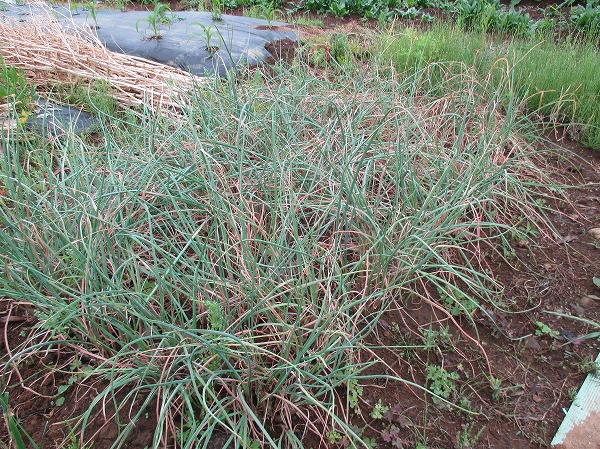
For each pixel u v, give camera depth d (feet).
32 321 7.81
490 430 6.77
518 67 14.75
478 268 9.38
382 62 14.83
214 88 11.82
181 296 7.87
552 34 19.89
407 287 8.63
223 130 10.61
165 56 16.85
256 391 6.57
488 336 8.14
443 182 9.64
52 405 6.72
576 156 12.75
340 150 9.98
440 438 6.61
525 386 7.39
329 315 6.55
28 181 9.02
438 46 16.16
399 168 8.98
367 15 27.12
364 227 8.75
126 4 30.22
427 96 12.80
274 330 7.00
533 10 27.07
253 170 9.40
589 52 16.15
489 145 10.09
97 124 12.67
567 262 9.57
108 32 18.54
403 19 26.22
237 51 17.40
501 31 21.83
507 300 8.77
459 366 7.55
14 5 22.39
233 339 5.88
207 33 16.40
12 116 11.58
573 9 24.31
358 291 8.14
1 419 6.48
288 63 17.85
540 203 11.00
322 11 28.99
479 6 24.59
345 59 15.60
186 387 6.16
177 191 8.85
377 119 11.27
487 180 9.45
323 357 6.74
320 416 6.39
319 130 11.08
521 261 9.59
